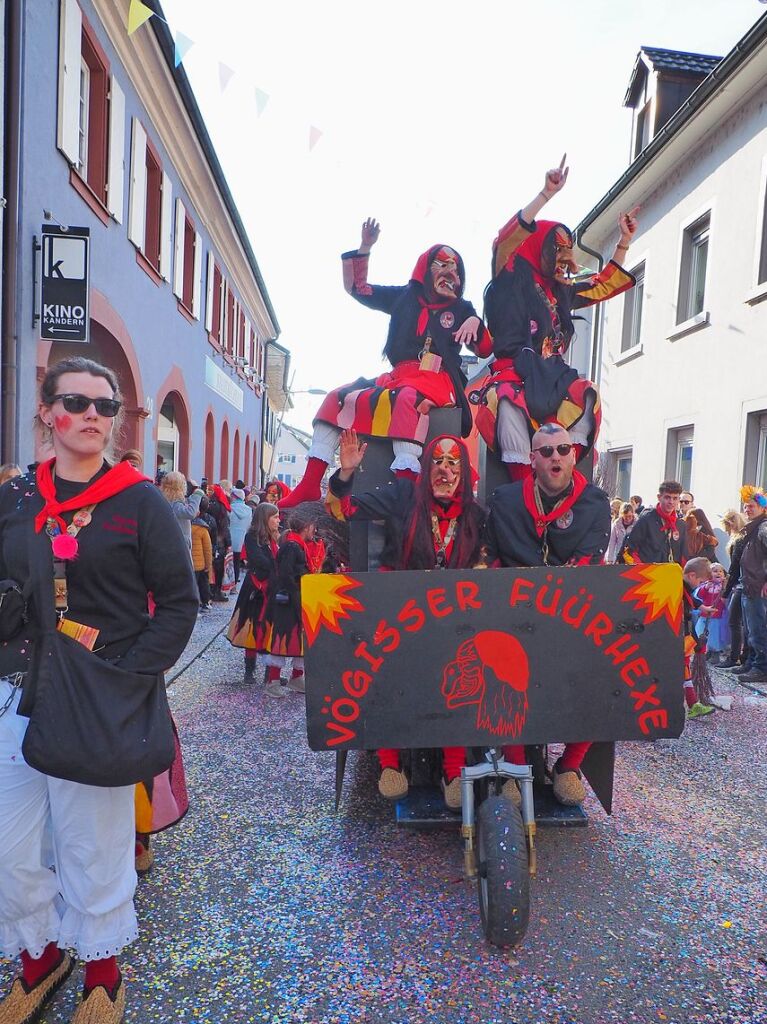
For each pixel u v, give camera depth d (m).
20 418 7.13
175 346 13.66
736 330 9.90
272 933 2.63
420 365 4.09
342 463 3.94
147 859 3.03
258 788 3.99
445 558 3.25
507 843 2.49
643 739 2.73
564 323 4.22
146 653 2.03
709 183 10.69
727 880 3.06
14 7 6.78
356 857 3.22
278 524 6.06
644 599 2.69
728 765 4.48
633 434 13.23
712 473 10.41
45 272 7.32
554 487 3.08
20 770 2.00
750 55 8.84
